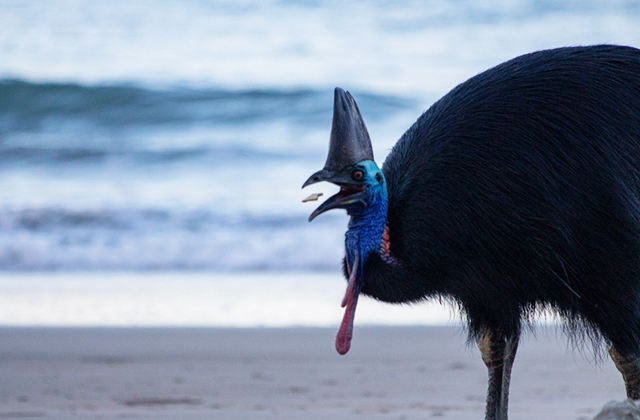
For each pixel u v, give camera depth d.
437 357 11.18
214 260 17.84
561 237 5.97
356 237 6.12
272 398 8.80
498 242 6.00
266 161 24.69
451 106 6.36
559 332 12.53
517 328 6.37
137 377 9.98
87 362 10.84
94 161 24.91
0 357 11.11
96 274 17.31
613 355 6.41
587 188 5.98
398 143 6.56
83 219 19.69
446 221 6.03
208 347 11.70
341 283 16.39
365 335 12.53
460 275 6.11
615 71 6.31
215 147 25.86
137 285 16.30
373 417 7.70
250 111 29.91
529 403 8.63
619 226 5.99
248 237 18.67
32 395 8.96
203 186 22.45
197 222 19.56
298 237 18.67
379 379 9.87
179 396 8.91
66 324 13.27
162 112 29.95
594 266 6.03
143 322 13.41
